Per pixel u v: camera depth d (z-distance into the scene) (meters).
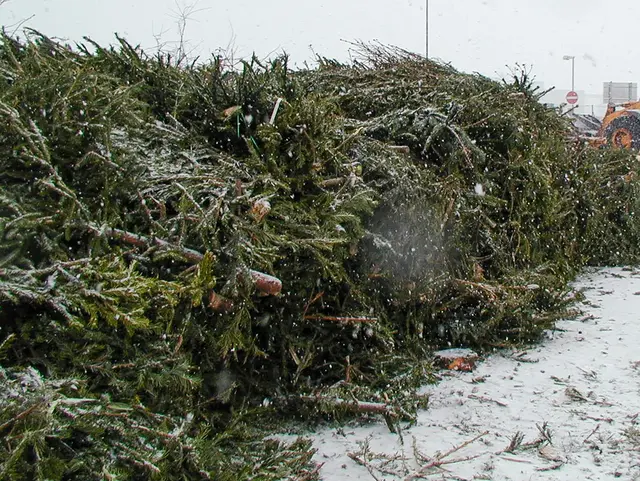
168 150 4.19
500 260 5.97
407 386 4.32
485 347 5.37
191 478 2.71
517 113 7.07
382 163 5.04
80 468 2.32
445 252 5.34
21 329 2.62
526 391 4.44
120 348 2.91
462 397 4.33
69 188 3.25
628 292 7.53
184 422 2.82
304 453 3.20
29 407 2.22
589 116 21.77
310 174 4.37
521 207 6.58
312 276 4.05
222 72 5.41
